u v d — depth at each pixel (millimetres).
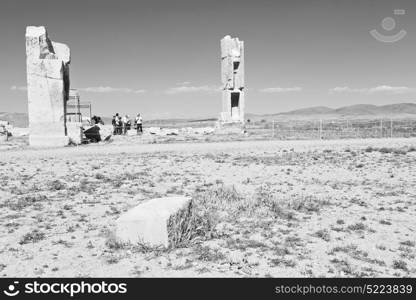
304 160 21750
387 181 16125
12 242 9062
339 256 8180
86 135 34344
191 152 25250
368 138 35719
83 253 8367
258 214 11109
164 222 8367
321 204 12312
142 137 37844
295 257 8078
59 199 13078
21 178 16734
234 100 44500
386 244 8953
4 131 36281
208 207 11602
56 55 29734
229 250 8430
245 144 29484
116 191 14258
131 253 8250
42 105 28062
